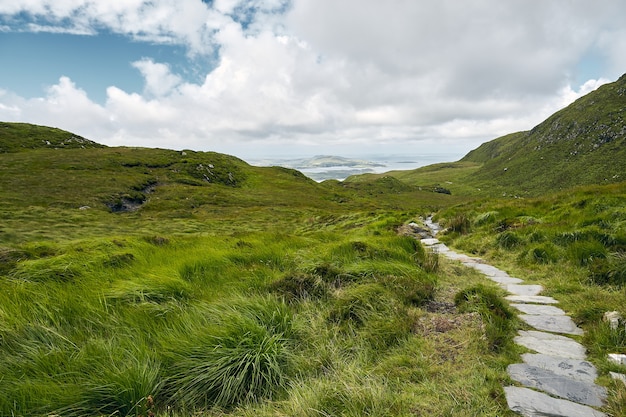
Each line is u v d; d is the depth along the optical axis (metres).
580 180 151.12
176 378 3.48
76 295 4.99
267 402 3.29
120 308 4.74
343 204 91.00
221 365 3.52
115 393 3.08
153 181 79.31
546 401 3.07
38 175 65.31
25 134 107.81
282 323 4.55
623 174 135.75
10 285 5.26
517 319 5.08
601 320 4.60
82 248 9.52
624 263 6.45
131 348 3.70
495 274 7.97
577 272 7.06
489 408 2.97
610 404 2.96
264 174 120.81
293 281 6.15
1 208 42.53
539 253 8.49
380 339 4.41
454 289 6.59
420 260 8.23
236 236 12.88
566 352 4.03
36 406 2.93
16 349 3.72
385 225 17.88
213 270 7.12
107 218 44.44
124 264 7.46
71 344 3.82
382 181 177.12
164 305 4.99
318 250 8.77
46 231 32.03
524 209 14.41
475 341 4.19
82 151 95.25
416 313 5.14
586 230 8.79
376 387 3.22
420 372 3.62
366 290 5.68
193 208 63.00
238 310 4.66
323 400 3.06
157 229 38.69
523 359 3.87
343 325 4.86
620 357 3.63
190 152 119.38
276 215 54.84
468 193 191.50
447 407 2.96
